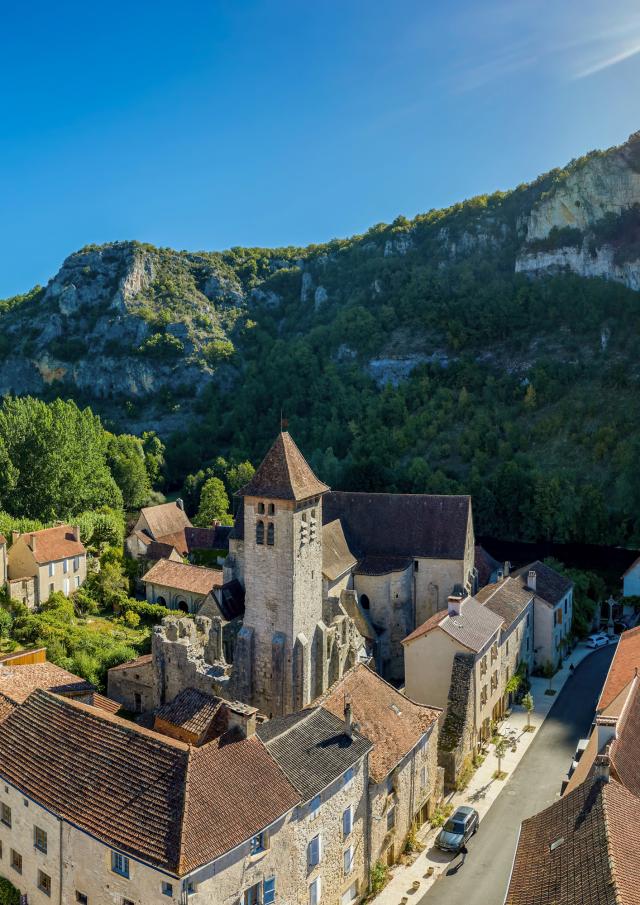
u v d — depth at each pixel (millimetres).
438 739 54656
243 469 162375
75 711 40094
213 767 34750
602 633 88875
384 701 48688
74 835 34375
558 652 79125
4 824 38938
